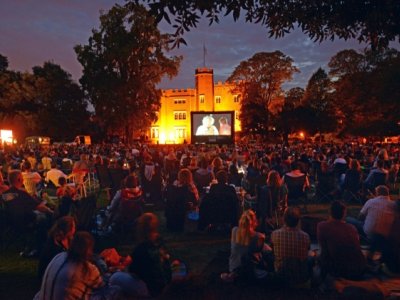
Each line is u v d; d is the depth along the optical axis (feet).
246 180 32.63
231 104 244.83
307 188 38.32
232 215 27.43
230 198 27.27
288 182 34.22
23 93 183.93
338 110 167.02
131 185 26.48
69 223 15.19
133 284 13.42
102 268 16.62
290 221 15.67
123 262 18.31
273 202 28.17
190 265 21.38
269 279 15.26
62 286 11.62
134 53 152.56
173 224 28.81
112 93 152.46
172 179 36.78
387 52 153.99
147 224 13.91
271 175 28.32
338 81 166.30
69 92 193.36
